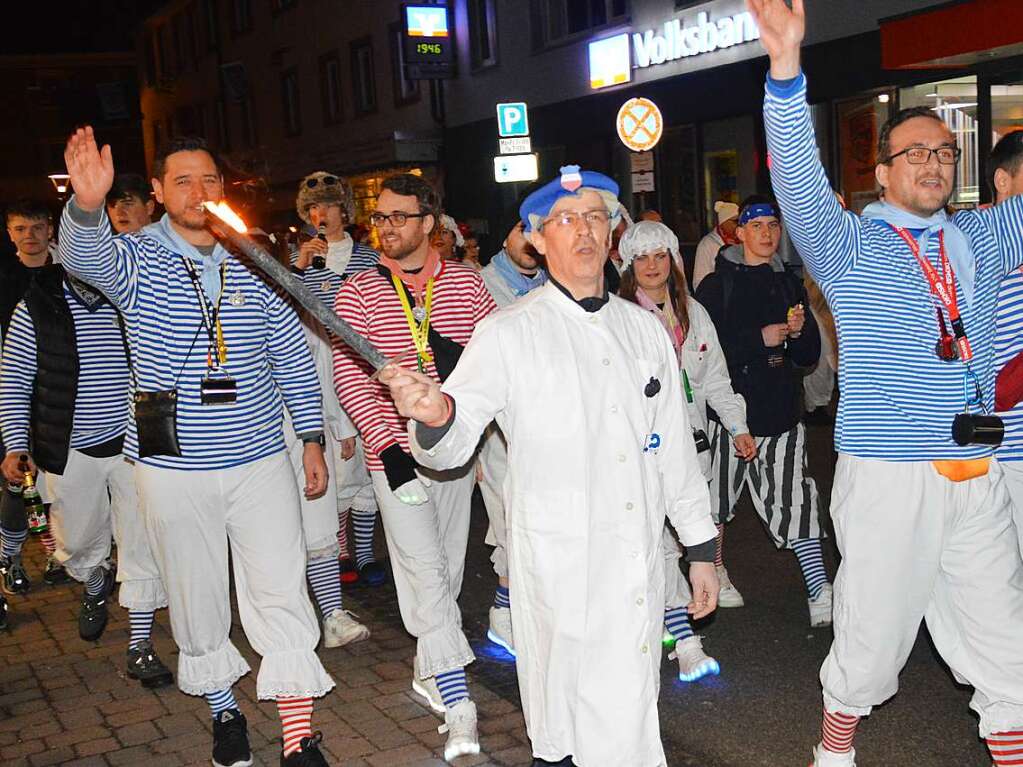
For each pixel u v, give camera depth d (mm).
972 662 3551
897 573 3469
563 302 3172
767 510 5492
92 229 3564
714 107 15891
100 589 5809
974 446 3393
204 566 4039
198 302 3936
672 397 3312
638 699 3090
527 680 3195
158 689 5125
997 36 10484
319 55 27531
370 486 6582
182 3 36688
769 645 5297
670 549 4852
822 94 13992
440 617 4352
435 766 4191
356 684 5035
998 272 3562
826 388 9250
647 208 17703
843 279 3451
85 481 5430
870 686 3568
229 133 34250
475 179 22000
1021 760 3531
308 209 6594
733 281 5449
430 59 21484
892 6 12773
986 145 11562
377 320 4355
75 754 4477
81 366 5281
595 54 17922
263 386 4090
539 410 3090
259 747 4457
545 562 3082
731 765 4121
